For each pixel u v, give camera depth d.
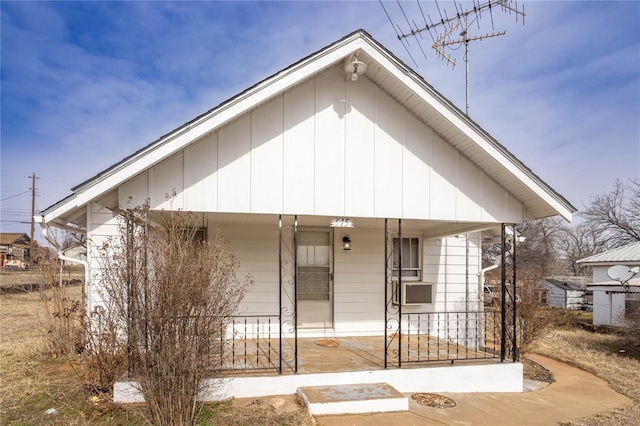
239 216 7.54
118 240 7.27
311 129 6.43
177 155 5.95
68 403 5.30
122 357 5.52
